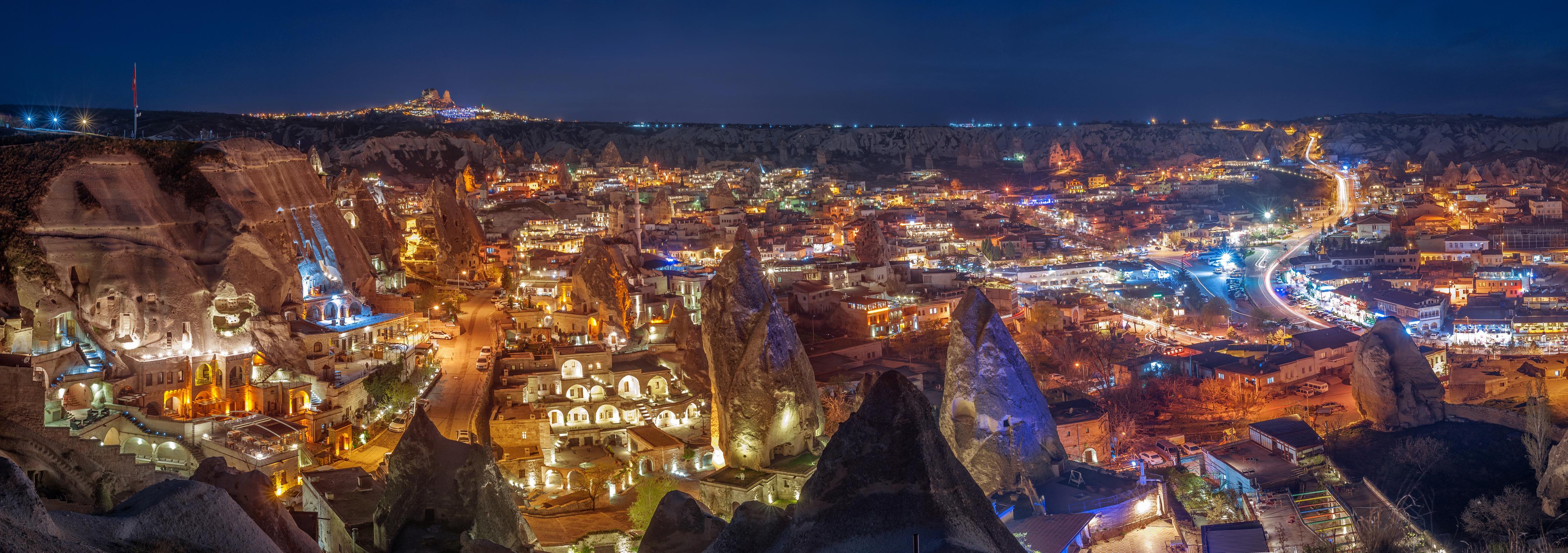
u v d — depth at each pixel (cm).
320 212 14075
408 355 12231
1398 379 12150
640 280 18325
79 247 9856
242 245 11131
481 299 18575
